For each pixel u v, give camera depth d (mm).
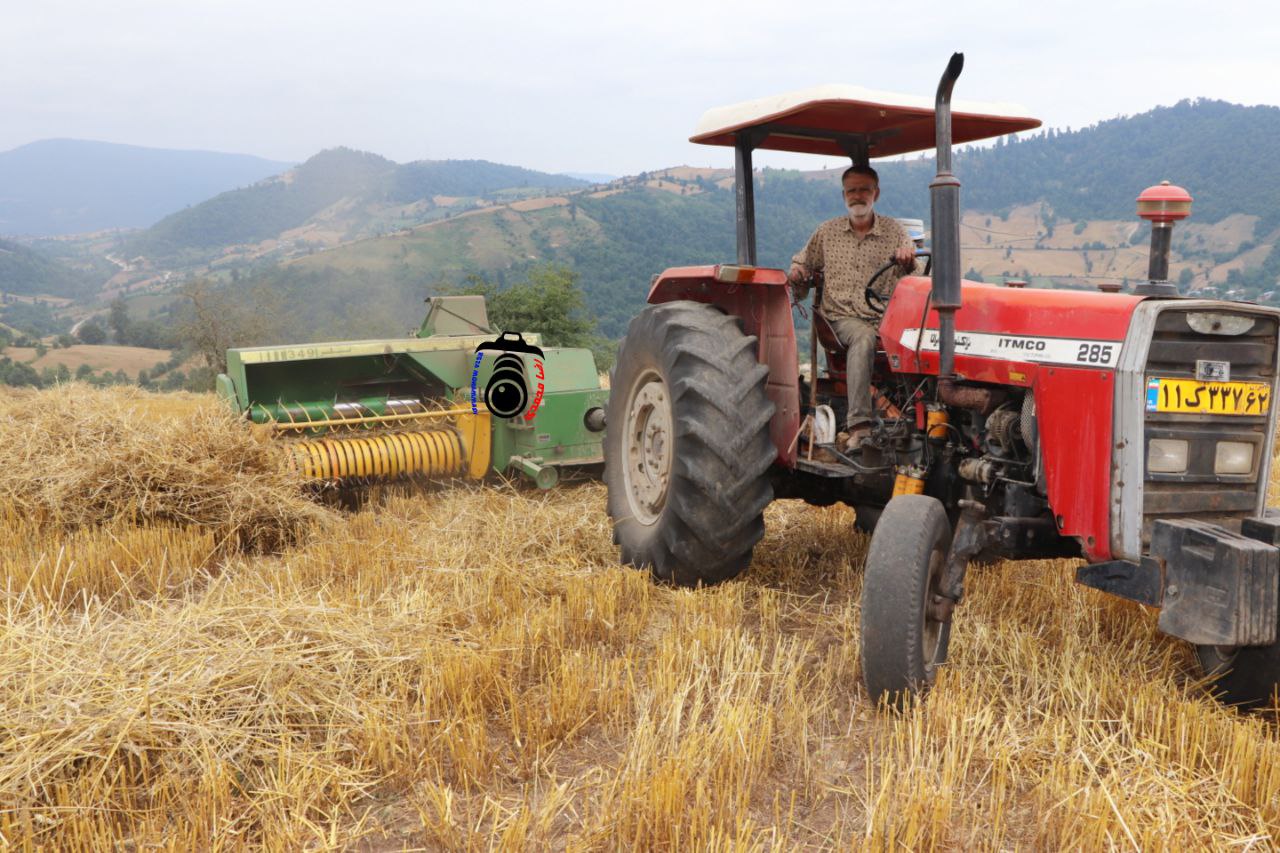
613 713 3027
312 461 5809
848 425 4164
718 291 4734
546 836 2355
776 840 2291
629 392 4789
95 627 3287
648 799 2400
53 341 163750
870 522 5164
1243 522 3004
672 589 4312
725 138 4594
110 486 5172
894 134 4578
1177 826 2336
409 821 2471
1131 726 2861
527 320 29422
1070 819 2344
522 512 5594
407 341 6551
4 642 3076
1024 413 3330
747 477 3979
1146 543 2977
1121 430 2967
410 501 6000
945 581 3213
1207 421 3045
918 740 2682
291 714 2898
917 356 3711
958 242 3215
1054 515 3178
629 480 4758
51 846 2275
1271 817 2459
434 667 3213
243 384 6203
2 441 5551
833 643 3746
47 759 2484
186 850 2262
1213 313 3020
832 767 2732
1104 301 3107
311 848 2328
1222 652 3188
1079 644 3488
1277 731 3018
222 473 5270
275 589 4074
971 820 2453
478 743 2744
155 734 2664
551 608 3943
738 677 3209
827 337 4539
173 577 4559
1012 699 3117
